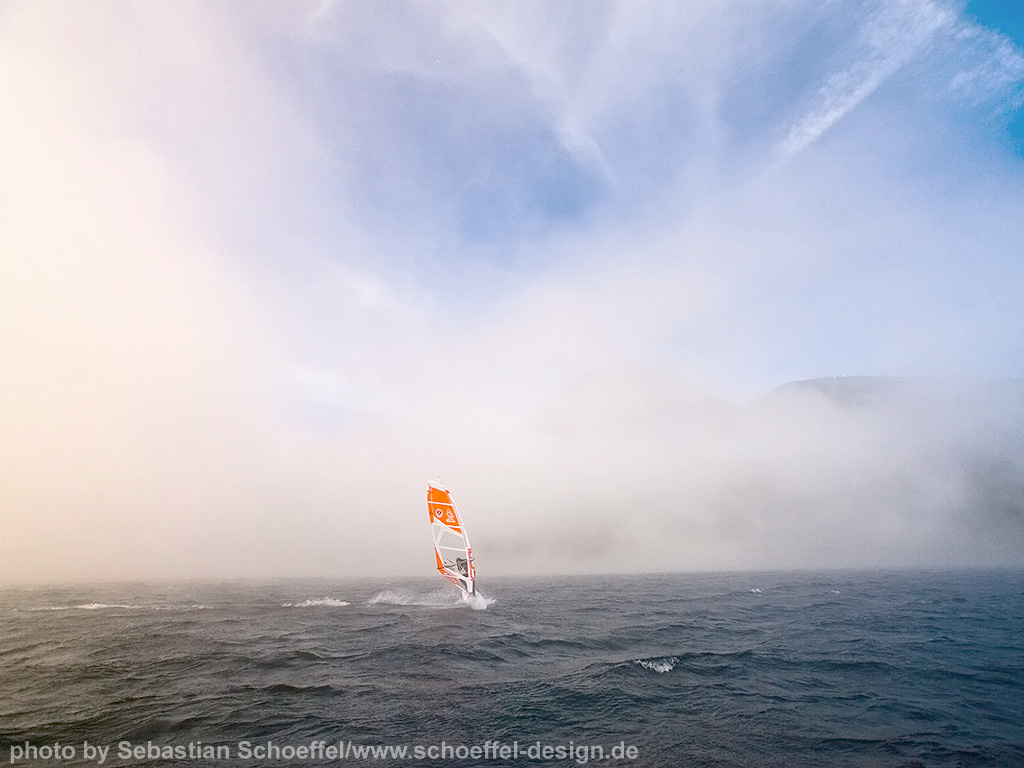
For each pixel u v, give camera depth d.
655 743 9.09
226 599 35.06
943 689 12.23
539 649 17.11
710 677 13.26
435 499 30.53
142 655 16.55
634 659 15.13
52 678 13.68
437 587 45.38
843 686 12.45
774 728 9.77
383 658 15.74
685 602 29.81
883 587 36.06
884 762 8.30
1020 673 13.55
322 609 28.44
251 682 13.15
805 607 26.33
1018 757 8.49
